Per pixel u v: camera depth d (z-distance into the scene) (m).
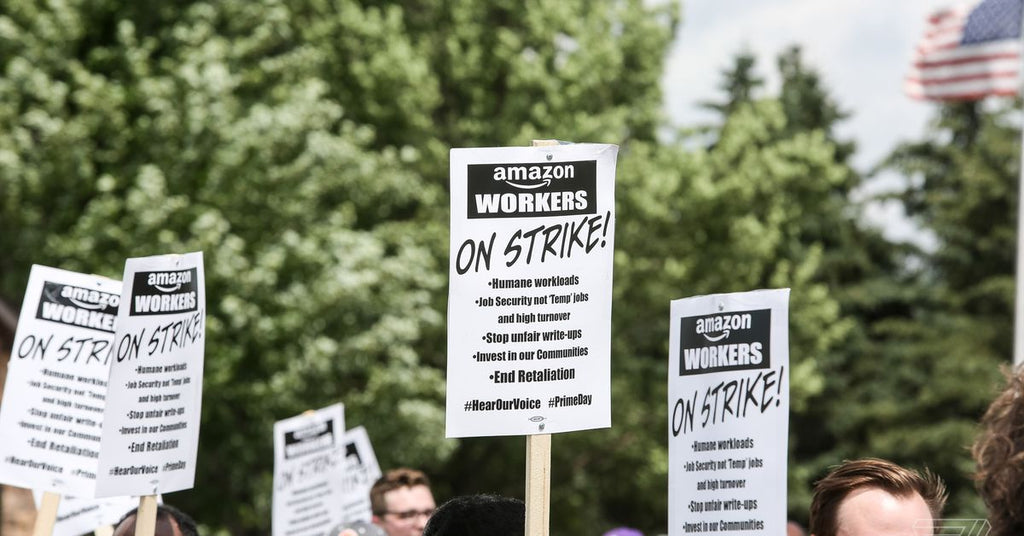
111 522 5.76
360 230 20.55
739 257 22.56
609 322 3.79
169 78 18.09
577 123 21.53
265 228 18.45
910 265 44.25
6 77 18.33
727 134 23.86
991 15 13.87
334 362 18.42
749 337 3.58
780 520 3.47
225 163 17.73
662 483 23.28
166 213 17.22
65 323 5.00
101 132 18.28
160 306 4.45
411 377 18.69
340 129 21.11
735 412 3.57
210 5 19.02
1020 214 13.23
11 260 17.95
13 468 4.94
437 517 3.42
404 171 20.36
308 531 8.88
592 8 23.41
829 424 40.69
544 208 3.80
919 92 14.15
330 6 21.69
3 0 18.62
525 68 22.05
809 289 24.30
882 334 43.03
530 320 3.78
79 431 4.97
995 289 39.00
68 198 18.05
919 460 38.50
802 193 24.53
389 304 18.52
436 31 23.16
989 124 40.22
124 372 4.44
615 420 22.33
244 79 18.88
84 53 19.56
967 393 37.88
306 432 8.98
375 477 9.11
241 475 18.86
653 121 23.80
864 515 3.39
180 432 4.39
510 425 3.76
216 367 17.53
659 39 23.48
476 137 22.45
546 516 3.74
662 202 21.89
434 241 20.75
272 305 18.00
